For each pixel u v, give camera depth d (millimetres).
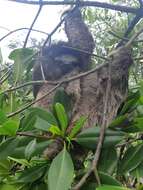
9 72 1488
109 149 1071
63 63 1386
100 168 1054
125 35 1457
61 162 938
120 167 1097
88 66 1460
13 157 1064
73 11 1449
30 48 1458
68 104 1162
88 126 1138
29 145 1019
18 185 1094
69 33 1541
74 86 1236
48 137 1029
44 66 1403
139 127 1098
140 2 1367
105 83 1229
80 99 1208
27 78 1608
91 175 997
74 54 1432
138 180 1088
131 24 1442
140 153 1087
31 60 1476
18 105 1432
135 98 1236
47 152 1093
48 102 1268
